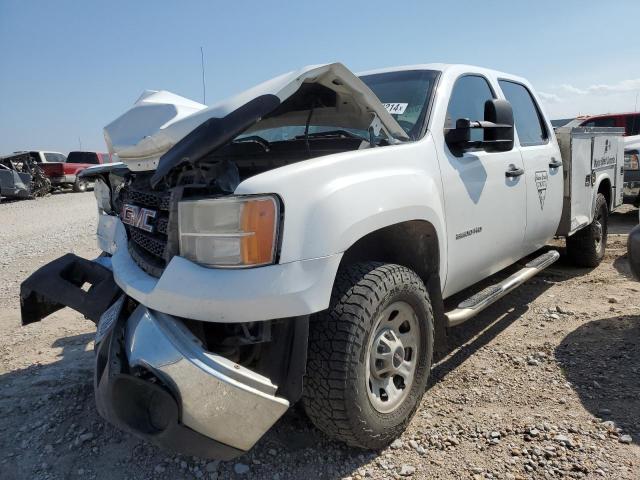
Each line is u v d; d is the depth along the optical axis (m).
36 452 2.77
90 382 3.51
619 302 4.54
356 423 2.41
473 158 3.42
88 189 25.75
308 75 2.50
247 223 2.14
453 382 3.31
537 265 4.31
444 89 3.43
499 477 2.40
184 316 2.19
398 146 2.86
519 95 4.51
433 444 2.67
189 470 2.56
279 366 2.25
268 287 2.12
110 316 2.63
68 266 3.31
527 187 4.09
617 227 8.66
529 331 4.05
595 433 2.66
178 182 2.51
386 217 2.52
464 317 3.15
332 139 3.24
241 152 3.55
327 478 2.46
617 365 3.36
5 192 20.84
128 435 2.88
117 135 2.85
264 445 2.71
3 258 8.66
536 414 2.88
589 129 5.30
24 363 3.90
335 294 2.42
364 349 2.41
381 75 3.82
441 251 3.03
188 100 3.06
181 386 2.10
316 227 2.23
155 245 2.58
